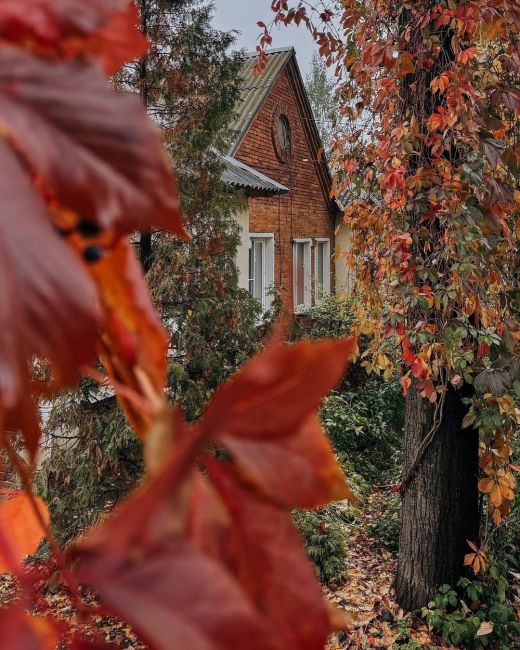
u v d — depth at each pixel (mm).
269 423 180
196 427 182
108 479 4297
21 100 185
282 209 10617
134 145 190
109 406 4352
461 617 3793
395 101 3449
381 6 3400
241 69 4949
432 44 3242
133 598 155
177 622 153
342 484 223
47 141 182
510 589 4258
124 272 262
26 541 340
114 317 267
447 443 3945
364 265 3807
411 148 3156
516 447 4285
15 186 171
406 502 4129
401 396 8320
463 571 4051
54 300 159
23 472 235
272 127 10352
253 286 10008
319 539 4578
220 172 4863
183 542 164
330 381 178
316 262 12008
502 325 3096
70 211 196
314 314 9547
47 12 212
